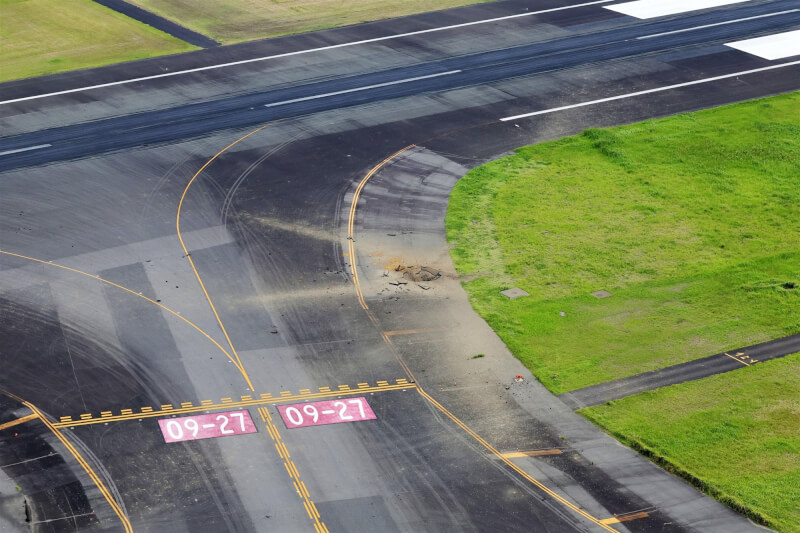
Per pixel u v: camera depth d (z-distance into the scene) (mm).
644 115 76062
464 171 67688
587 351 49344
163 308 51562
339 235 59438
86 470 40594
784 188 65625
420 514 39062
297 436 43188
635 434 43469
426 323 51500
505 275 56000
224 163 67625
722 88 80688
